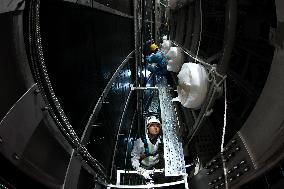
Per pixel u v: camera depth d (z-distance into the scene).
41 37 2.41
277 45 2.10
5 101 1.87
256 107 2.45
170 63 6.76
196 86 3.62
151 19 13.43
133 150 5.72
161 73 9.08
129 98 8.09
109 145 5.57
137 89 8.80
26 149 2.12
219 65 3.22
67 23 3.04
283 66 2.01
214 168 3.42
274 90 2.15
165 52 9.81
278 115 2.09
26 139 2.11
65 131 2.90
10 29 1.93
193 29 5.54
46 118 2.49
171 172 4.59
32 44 2.18
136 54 9.20
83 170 3.51
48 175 2.45
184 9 6.91
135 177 5.24
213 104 3.57
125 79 7.69
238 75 3.19
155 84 9.23
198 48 4.67
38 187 2.32
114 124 6.09
